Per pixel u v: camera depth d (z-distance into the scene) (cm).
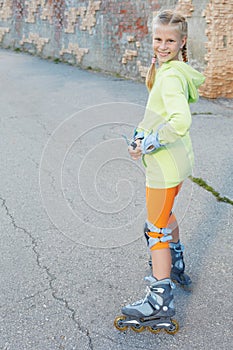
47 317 269
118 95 858
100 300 283
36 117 707
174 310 248
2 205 412
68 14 1247
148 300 248
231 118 689
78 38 1224
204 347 244
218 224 373
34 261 326
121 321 255
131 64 1027
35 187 449
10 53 1530
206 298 283
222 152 540
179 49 238
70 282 301
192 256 329
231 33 787
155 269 248
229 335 252
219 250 336
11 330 258
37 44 1457
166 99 225
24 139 598
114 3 1041
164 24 231
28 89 930
